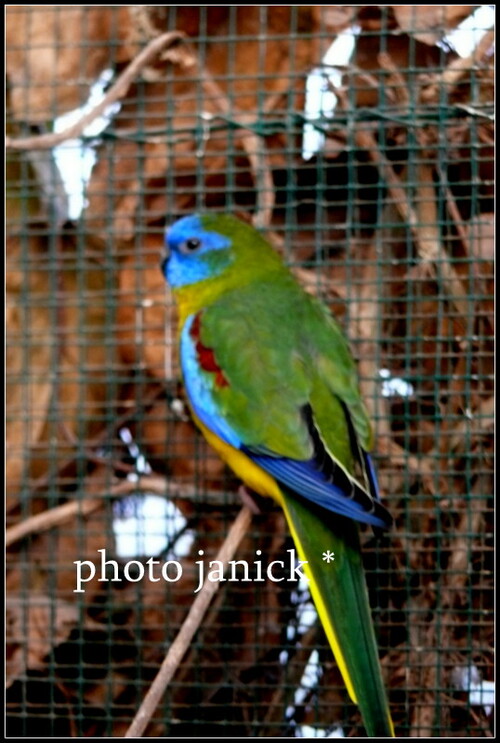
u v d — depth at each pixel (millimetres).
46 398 5051
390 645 4797
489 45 4773
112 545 4930
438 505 4738
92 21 5105
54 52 5066
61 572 4973
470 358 4742
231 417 4465
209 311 4699
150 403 5047
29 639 4918
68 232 5023
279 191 5117
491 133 4840
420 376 4809
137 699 4801
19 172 5055
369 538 4898
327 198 5102
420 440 4863
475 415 4789
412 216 4801
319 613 4098
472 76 4758
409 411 4941
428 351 4898
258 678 4898
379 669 3947
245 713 4883
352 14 4934
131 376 5109
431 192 4836
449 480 4785
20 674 4855
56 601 4922
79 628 4891
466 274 4902
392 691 4758
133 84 5125
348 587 4129
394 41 4992
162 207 5164
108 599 4867
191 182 5188
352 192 4801
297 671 4816
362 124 4883
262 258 4852
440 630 4688
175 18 5121
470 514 4723
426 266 4828
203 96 4883
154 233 5102
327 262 4875
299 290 4781
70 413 5059
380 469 4855
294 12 4855
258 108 4848
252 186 5176
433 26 4809
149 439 5062
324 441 4352
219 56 5121
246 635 4922
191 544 4953
